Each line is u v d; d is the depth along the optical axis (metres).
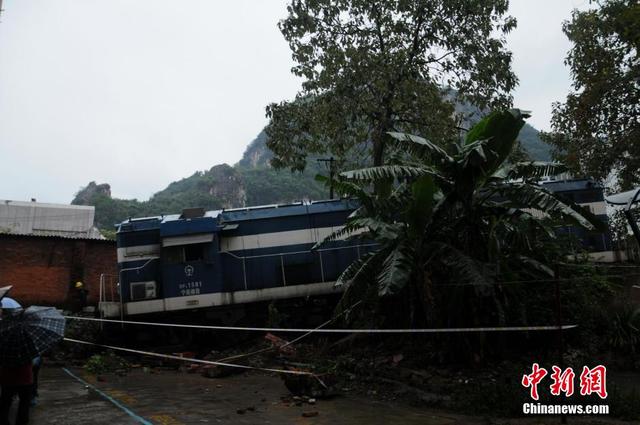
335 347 10.35
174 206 68.19
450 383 7.45
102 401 6.82
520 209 7.93
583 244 13.38
